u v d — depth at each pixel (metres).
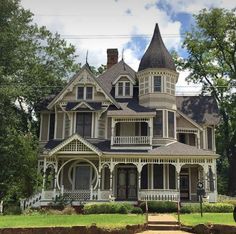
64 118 34.69
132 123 34.12
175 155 30.55
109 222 17.89
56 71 42.59
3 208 31.45
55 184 30.81
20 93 33.28
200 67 45.81
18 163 30.94
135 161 31.11
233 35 44.16
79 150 30.83
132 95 35.94
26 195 31.14
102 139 33.75
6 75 34.19
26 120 40.06
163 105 33.94
